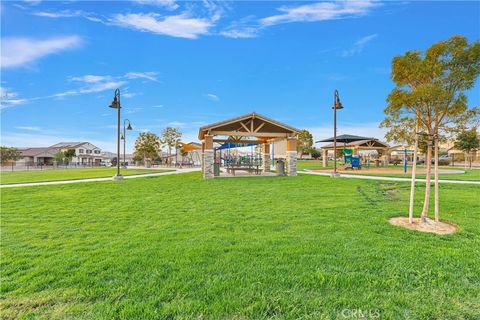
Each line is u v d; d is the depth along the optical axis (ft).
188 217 19.57
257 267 10.79
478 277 9.87
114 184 40.78
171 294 8.86
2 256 12.22
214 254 12.21
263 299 8.49
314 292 8.96
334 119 50.03
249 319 7.59
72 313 7.92
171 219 19.08
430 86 15.89
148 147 166.50
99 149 252.01
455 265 10.87
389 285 9.36
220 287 9.21
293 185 37.47
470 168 88.63
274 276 10.00
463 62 16.11
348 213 20.20
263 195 29.14
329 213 20.21
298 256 11.87
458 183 39.29
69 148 214.48
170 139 161.58
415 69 16.96
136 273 10.39
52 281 9.83
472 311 7.88
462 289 9.05
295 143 55.06
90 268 10.83
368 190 32.32
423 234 15.15
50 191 33.91
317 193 30.14
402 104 17.60
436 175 17.67
